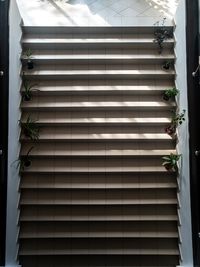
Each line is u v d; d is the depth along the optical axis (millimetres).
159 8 5695
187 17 4426
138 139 5043
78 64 5285
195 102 4312
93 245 4785
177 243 4797
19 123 4926
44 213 4844
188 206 4430
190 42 4402
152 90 5164
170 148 5086
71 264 4734
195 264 4211
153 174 4996
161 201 4879
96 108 5141
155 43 5289
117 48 5359
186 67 4523
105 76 5223
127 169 4961
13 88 4664
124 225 4852
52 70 5215
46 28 5312
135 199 4895
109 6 5723
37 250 4730
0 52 4137
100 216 4840
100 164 5008
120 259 4762
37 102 5133
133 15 5551
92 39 5309
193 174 4309
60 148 5023
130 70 5262
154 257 4766
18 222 4730
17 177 4762
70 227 4824
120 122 5078
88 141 5074
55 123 5062
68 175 4977
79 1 5812
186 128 4574
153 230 4824
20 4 5699
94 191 4941
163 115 5180
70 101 5160
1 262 4246
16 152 4754
